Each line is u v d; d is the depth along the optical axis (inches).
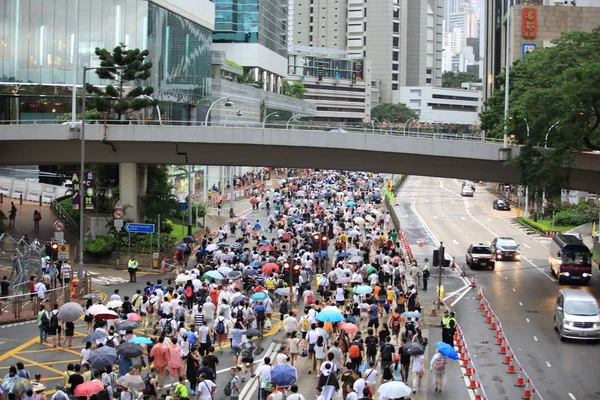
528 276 2775.6
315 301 1979.6
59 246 2231.8
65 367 1514.5
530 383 1429.6
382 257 2484.0
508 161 2613.2
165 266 2741.1
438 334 1908.2
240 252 2491.4
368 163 2822.3
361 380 1203.9
